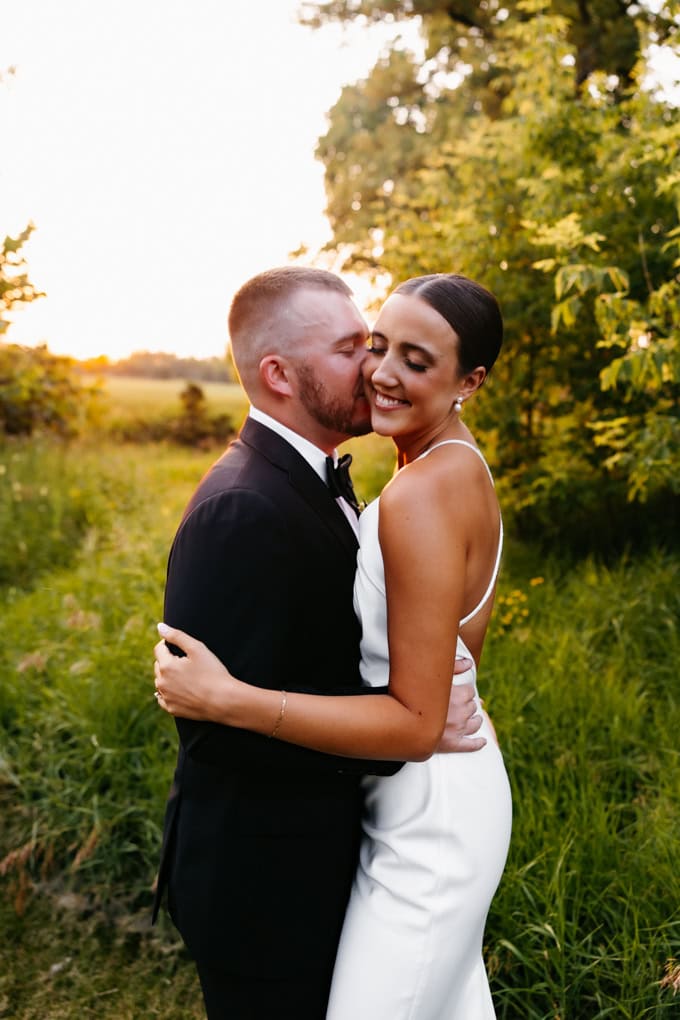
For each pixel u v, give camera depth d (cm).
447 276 146
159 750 312
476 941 156
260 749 143
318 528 153
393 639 140
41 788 304
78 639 399
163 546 511
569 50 462
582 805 247
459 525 140
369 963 149
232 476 151
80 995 239
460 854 151
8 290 381
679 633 372
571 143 450
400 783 155
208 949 155
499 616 385
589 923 224
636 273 455
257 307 159
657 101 427
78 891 277
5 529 618
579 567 466
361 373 159
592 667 351
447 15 926
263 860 153
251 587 143
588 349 493
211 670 140
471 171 529
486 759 160
